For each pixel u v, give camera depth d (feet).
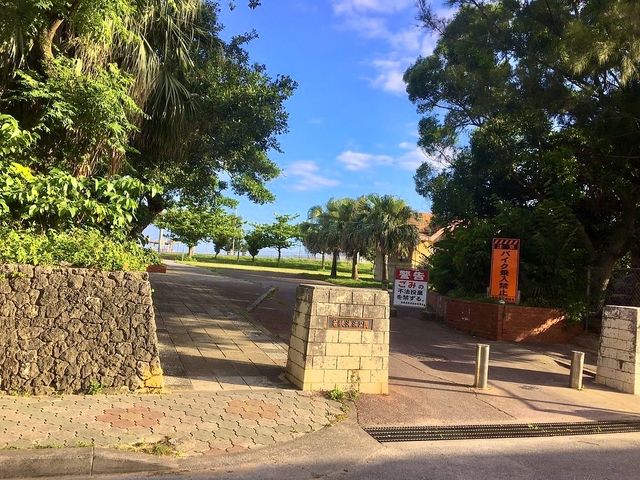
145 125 36.81
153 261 32.22
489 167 53.21
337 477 15.81
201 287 64.54
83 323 20.72
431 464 17.37
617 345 30.50
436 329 46.91
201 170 45.85
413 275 51.26
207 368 26.18
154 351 21.62
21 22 25.75
